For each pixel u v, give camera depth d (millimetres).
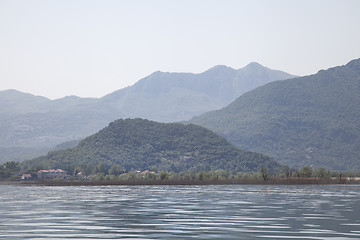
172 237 56344
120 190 176625
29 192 163750
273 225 65938
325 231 60594
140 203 105000
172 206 96562
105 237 56125
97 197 129125
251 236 56938
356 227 63906
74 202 109500
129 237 56281
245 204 100938
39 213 83062
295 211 84938
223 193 147625
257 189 178750
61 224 67500
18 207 95688
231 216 77125
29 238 55094
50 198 125438
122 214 81062
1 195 142000
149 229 62562
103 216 77938
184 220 72000
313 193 145125
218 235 57625
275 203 103250
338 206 95000
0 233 58656
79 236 56688
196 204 101375
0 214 81312
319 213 81312
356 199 116125
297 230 61281
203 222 69438
